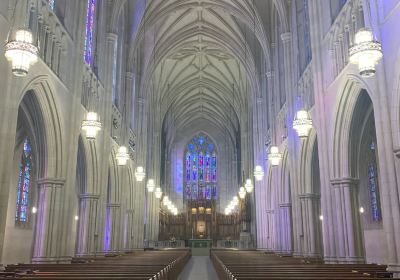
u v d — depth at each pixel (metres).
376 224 23.36
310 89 21.48
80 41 19.73
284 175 28.95
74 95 18.89
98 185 23.48
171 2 34.41
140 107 38.16
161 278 10.98
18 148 24.08
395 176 12.01
